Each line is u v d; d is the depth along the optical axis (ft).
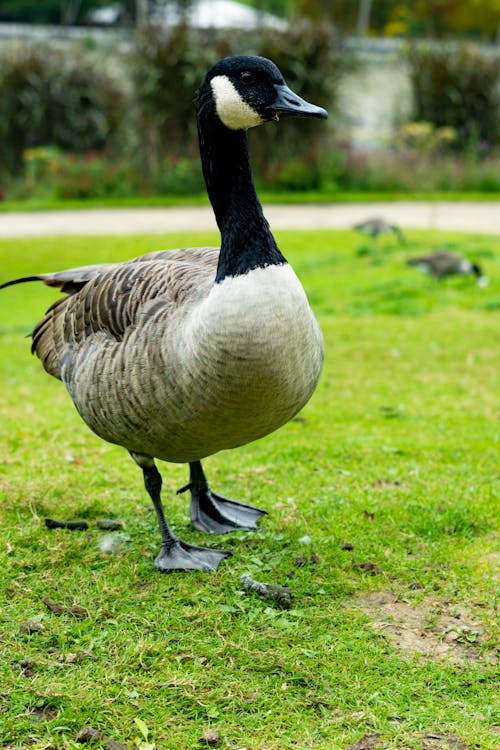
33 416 22.66
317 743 9.91
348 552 14.48
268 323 11.39
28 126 81.35
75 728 10.20
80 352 13.53
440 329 32.24
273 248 11.76
